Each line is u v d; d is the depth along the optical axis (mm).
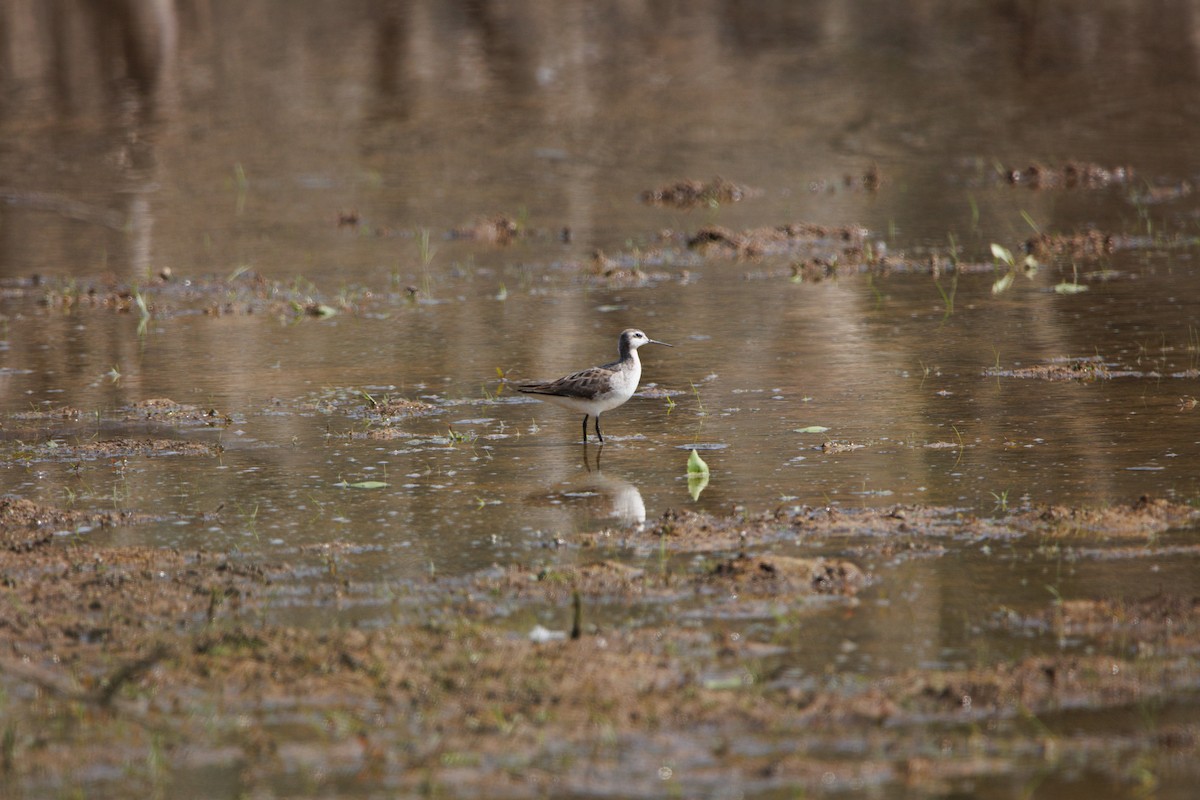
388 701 9586
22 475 14992
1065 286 23609
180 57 49344
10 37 51312
